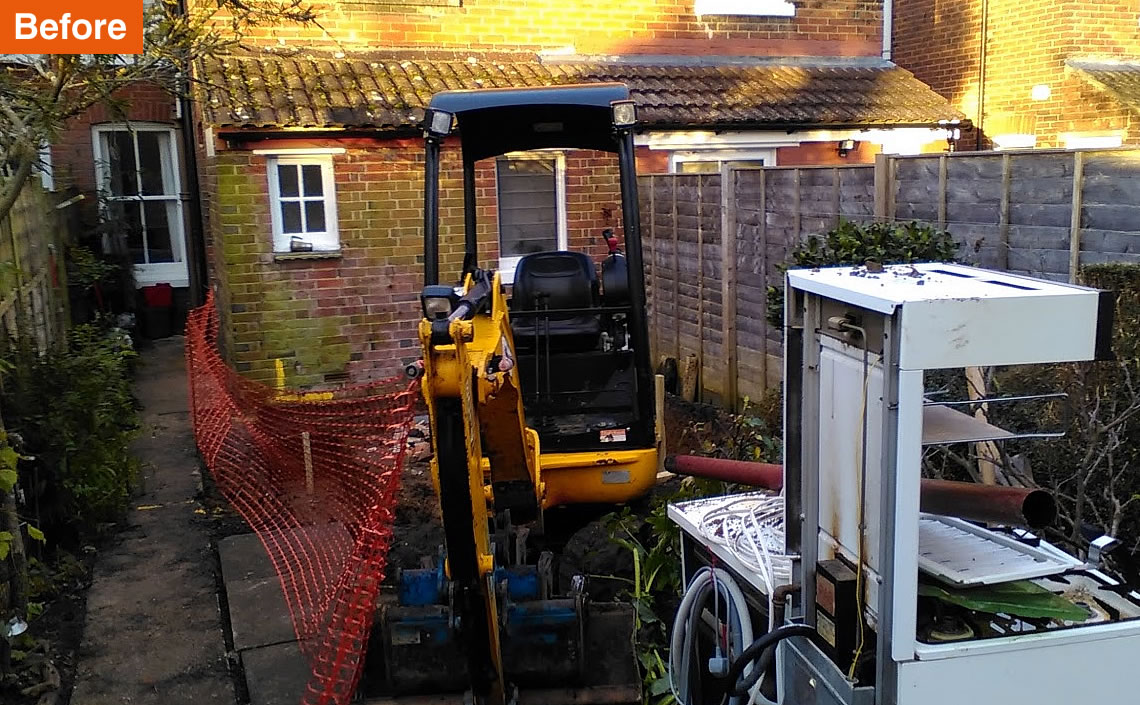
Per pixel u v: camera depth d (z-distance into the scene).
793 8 11.35
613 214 9.84
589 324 5.91
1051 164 5.11
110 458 6.18
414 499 6.52
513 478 4.18
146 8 5.01
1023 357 2.41
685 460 4.27
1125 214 4.68
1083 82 11.10
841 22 11.61
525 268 6.11
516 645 3.68
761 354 8.04
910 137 10.61
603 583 4.83
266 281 8.68
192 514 6.47
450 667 3.59
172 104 11.97
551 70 10.03
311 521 6.00
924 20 13.35
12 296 6.48
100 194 11.98
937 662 2.50
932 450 3.88
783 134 10.16
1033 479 3.90
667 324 9.81
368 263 8.96
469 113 5.55
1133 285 4.09
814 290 2.80
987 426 2.77
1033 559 2.77
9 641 4.15
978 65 12.50
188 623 4.88
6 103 4.70
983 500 2.69
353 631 3.80
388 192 8.93
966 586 2.64
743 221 8.19
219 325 9.58
